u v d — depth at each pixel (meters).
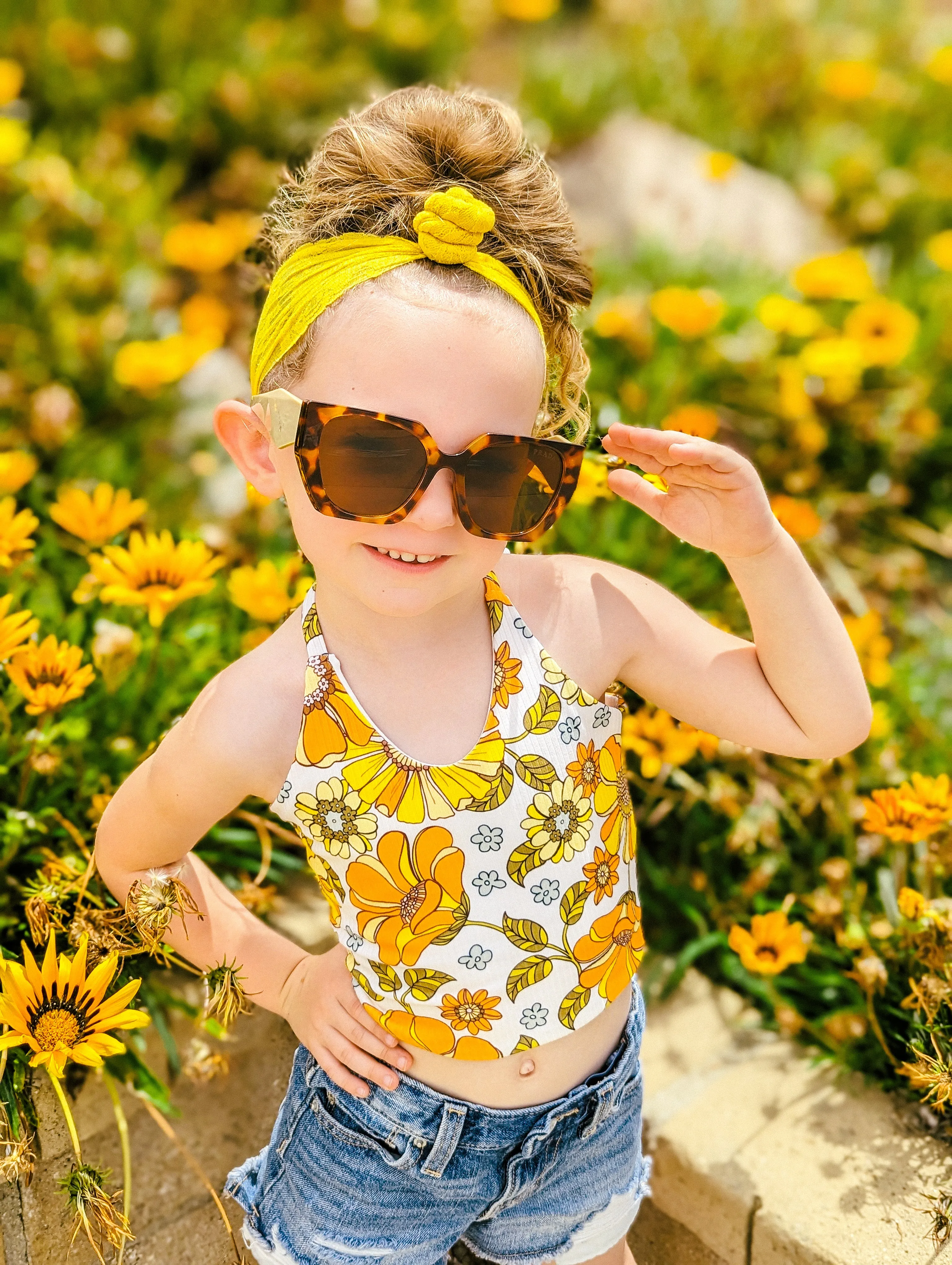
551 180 1.21
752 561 1.17
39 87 3.58
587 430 1.32
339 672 1.13
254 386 1.15
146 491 2.51
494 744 1.13
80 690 1.51
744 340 2.81
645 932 1.87
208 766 1.14
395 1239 1.24
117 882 1.28
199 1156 1.59
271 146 3.59
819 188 3.72
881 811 1.58
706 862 1.88
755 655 1.23
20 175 3.03
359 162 1.13
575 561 1.26
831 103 4.11
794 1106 1.58
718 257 3.28
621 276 3.07
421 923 1.14
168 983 1.61
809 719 1.20
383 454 1.00
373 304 1.03
